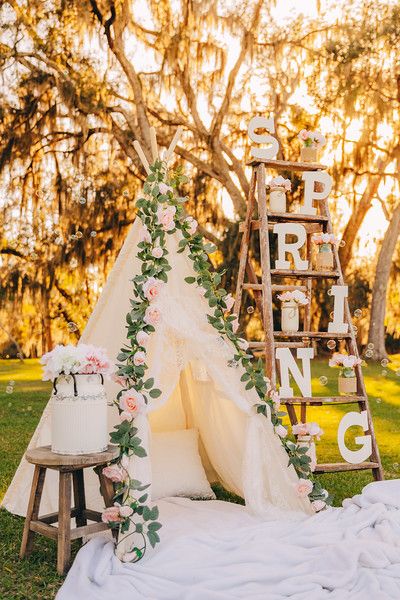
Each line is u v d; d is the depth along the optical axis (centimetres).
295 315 423
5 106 1335
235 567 274
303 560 283
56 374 296
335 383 998
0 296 1375
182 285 344
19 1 1351
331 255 438
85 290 1491
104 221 1412
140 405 303
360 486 457
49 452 302
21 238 1352
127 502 296
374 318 1553
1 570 299
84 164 1401
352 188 1503
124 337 356
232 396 347
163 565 278
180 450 401
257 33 1468
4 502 387
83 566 280
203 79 1433
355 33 1430
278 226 427
